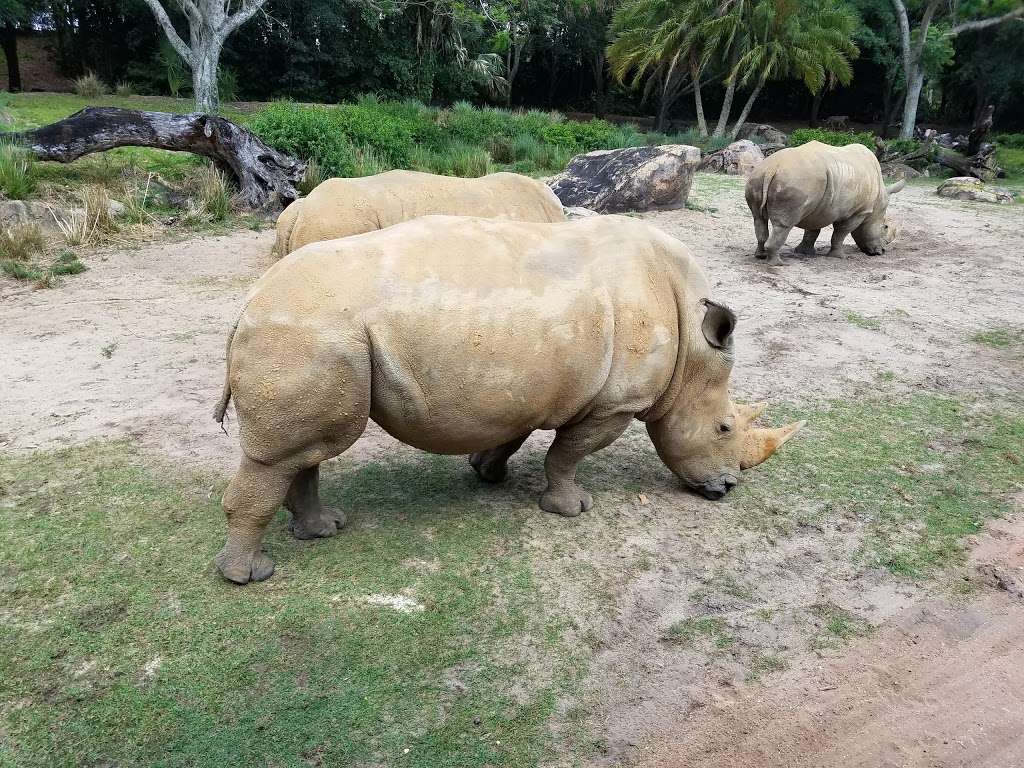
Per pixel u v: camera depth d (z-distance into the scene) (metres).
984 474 5.04
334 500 4.39
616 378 3.82
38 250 9.71
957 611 3.71
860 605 3.72
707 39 30.06
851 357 7.21
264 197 12.48
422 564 3.81
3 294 8.25
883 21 35.62
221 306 8.08
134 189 11.84
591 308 3.67
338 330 3.19
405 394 3.39
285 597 3.52
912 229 14.34
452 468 4.86
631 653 3.32
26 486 4.43
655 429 4.36
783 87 42.97
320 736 2.83
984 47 33.22
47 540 3.90
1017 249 12.51
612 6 36.78
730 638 3.45
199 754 2.74
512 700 3.04
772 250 10.85
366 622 3.39
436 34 31.20
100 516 4.13
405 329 3.31
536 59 42.38
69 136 11.52
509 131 22.02
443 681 3.11
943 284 10.04
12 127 14.22
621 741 2.88
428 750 2.80
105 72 31.44
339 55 30.47
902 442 5.47
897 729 3.01
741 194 17.75
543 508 4.36
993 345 7.66
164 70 28.38
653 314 3.85
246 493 3.41
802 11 30.31
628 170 15.03
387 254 3.40
